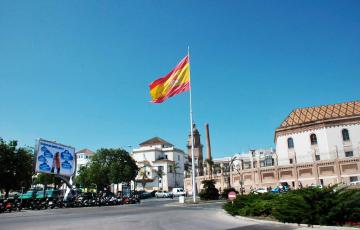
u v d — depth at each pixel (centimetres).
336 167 6431
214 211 2855
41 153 4778
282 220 1692
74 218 2389
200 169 10956
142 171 11906
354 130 7238
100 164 8481
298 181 6781
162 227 1689
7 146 5191
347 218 1480
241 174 7656
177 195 8738
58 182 8538
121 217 2384
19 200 4159
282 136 8019
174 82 3925
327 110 7931
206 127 10400
